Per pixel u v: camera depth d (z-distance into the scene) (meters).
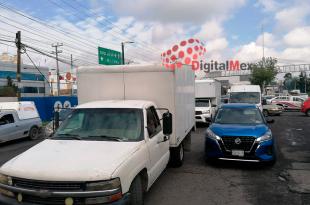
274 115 27.39
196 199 5.99
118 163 4.38
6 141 14.15
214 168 8.37
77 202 4.02
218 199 5.99
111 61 30.75
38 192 4.04
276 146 11.63
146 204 5.72
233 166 8.55
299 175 7.55
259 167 8.39
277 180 7.20
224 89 48.66
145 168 5.24
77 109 6.08
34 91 53.28
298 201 5.83
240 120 9.34
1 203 4.24
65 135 5.52
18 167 4.29
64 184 4.05
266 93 69.00
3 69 47.47
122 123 5.64
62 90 62.34
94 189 4.04
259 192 6.38
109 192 4.07
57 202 4.04
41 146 5.05
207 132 8.68
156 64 7.28
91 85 7.56
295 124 19.78
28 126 15.56
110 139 5.29
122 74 7.37
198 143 12.66
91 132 5.53
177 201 5.89
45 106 27.23
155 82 7.27
